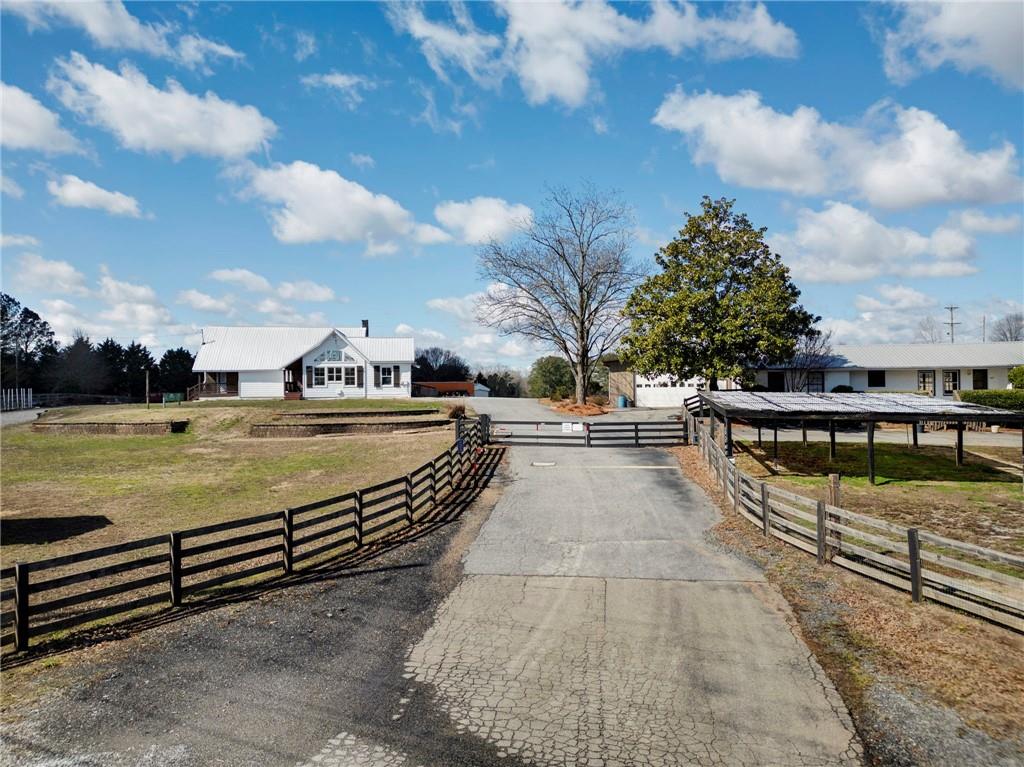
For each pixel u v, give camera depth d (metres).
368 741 6.54
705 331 32.66
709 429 27.88
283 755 6.28
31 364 78.75
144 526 16.06
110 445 30.44
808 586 10.82
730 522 15.26
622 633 9.16
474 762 6.19
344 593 10.88
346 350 50.56
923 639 8.65
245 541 11.23
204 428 34.53
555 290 44.47
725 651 8.53
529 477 21.20
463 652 8.59
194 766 6.09
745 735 6.62
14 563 13.16
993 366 41.72
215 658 8.39
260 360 52.56
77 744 6.44
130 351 81.06
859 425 32.94
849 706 7.12
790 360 38.47
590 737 6.61
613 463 23.59
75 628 9.40
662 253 36.12
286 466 24.48
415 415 37.12
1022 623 8.54
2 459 26.59
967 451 25.39
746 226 35.25
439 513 16.64
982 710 6.96
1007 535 14.04
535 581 11.42
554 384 74.19
